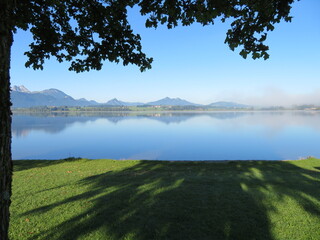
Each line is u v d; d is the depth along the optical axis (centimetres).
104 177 1123
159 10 461
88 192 844
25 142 5425
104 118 17900
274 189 864
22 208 685
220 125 9969
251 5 436
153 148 4459
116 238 509
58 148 4562
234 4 442
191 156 3669
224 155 3731
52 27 545
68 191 860
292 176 1130
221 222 580
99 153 3994
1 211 211
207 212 642
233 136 6134
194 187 896
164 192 827
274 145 4600
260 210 653
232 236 516
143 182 997
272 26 448
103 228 553
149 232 533
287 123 10606
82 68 591
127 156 3703
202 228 550
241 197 762
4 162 212
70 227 559
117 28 533
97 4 511
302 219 596
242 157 3562
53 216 623
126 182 1001
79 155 3844
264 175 1155
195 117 18562
